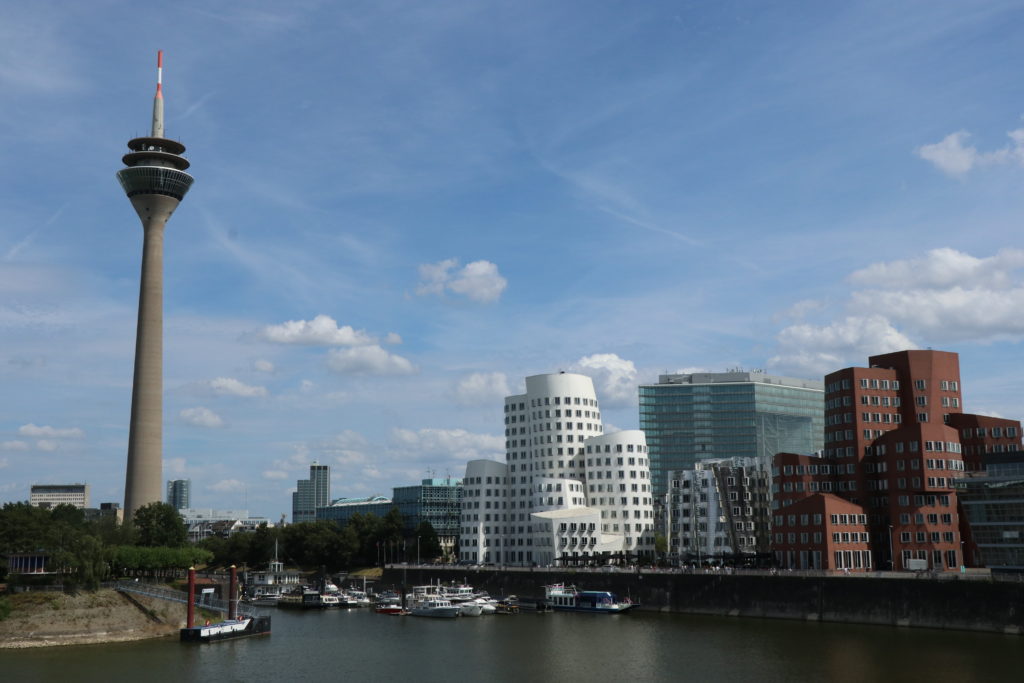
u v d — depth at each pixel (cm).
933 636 16100
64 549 18338
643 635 17600
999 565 18500
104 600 17862
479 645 17062
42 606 17138
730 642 16238
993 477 18662
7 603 16862
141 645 16950
